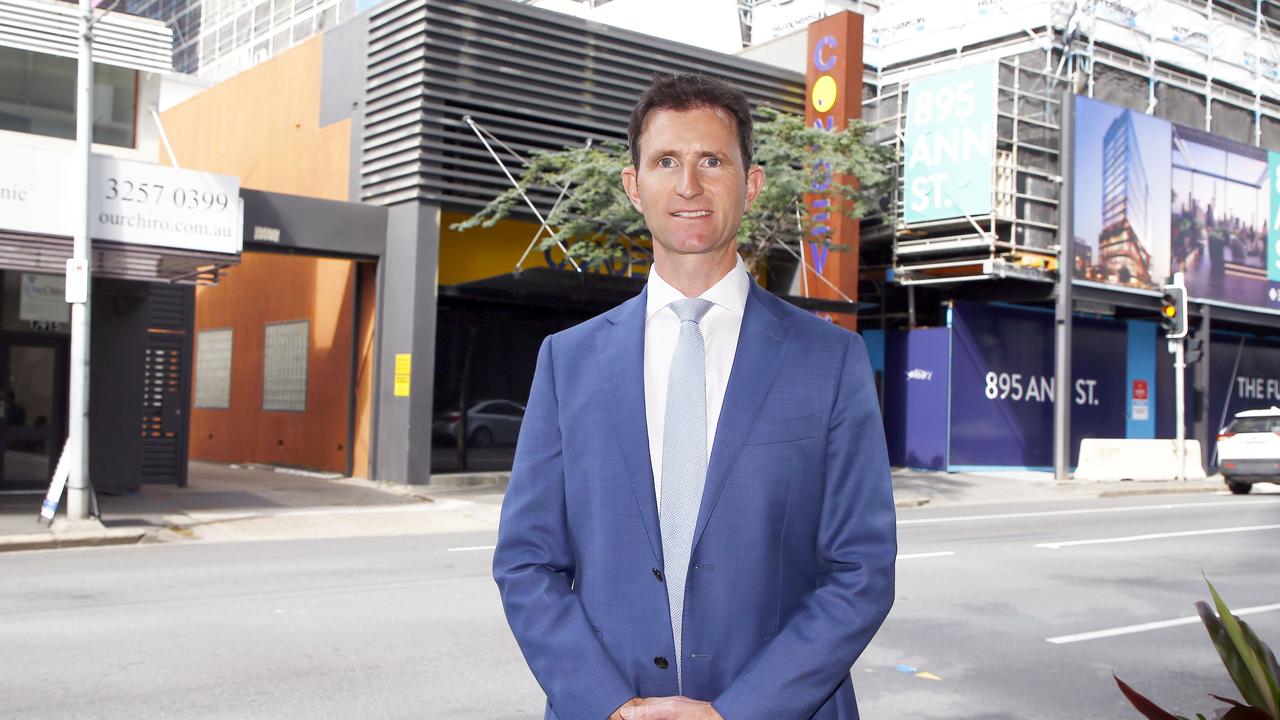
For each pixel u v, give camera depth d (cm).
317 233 1664
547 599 195
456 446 1759
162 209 1307
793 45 2038
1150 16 2648
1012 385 2227
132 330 1593
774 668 180
